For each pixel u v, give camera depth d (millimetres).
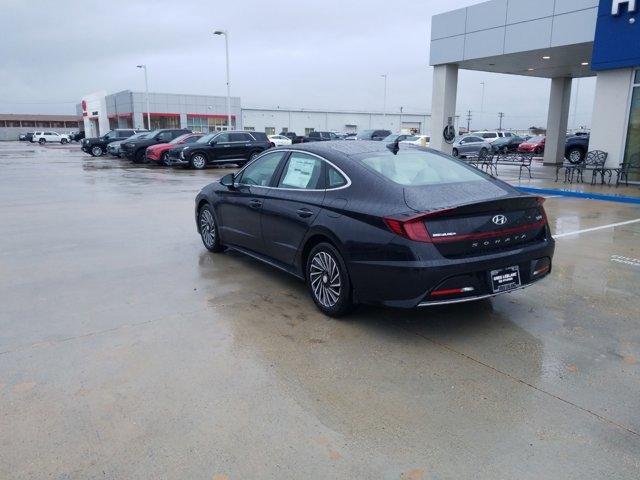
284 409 3240
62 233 8438
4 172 20906
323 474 2662
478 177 4934
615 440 2918
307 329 4457
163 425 3078
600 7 13781
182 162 22500
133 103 54531
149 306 5008
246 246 6137
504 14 17109
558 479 2613
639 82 13570
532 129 93875
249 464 2740
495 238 4156
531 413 3184
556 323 4543
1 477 2639
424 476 2643
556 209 10773
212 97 59812
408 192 4266
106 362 3854
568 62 19328
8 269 6297
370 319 4664
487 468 2697
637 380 3570
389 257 4039
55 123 109312
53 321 4633
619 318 4645
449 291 3982
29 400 3344
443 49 19438
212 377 3633
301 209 4957
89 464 2742
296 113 75438
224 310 4906
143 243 7695
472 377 3621
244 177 6230
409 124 83125
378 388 3482
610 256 6801
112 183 16469
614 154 14344
